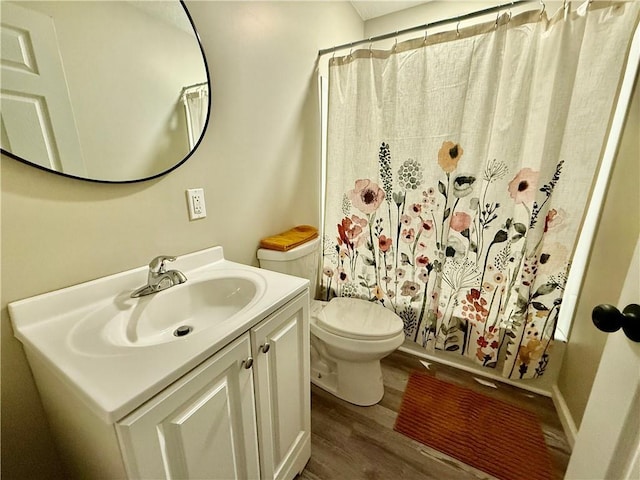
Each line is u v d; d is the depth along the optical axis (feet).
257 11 4.10
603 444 1.73
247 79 4.09
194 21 3.29
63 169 2.43
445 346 5.71
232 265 3.80
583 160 4.07
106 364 1.85
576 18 3.71
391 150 5.28
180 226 3.48
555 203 4.31
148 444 1.73
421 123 4.95
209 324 3.19
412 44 4.73
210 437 2.18
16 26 2.13
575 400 4.25
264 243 4.64
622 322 1.50
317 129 5.90
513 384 5.26
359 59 5.08
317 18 5.38
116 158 2.78
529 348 4.88
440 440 4.17
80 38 2.45
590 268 4.39
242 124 4.11
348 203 5.88
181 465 1.98
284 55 4.71
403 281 5.82
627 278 1.64
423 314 5.76
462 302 5.38
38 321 2.37
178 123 3.28
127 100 2.81
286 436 3.22
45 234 2.39
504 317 5.10
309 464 3.82
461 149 4.75
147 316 2.88
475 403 4.85
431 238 5.36
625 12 3.54
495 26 4.14
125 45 2.75
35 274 2.36
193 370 1.95
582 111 3.95
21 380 2.40
